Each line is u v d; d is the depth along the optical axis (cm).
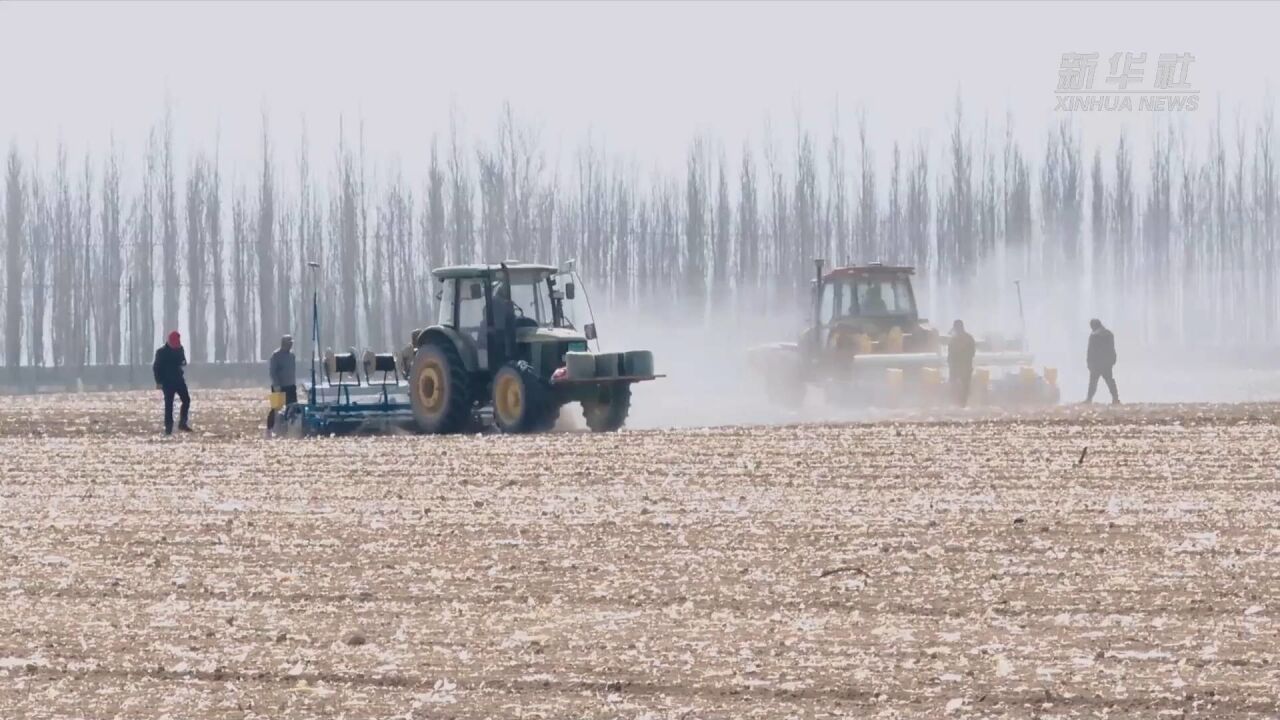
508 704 3391
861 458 7631
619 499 6381
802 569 4812
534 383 9381
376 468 7675
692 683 3522
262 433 10294
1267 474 6812
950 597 4369
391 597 4528
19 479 7575
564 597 4478
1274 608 4156
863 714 3262
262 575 4897
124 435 10288
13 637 4075
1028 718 3219
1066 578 4594
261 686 3578
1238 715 3225
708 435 8944
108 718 3338
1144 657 3666
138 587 4738
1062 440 8319
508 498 6475
